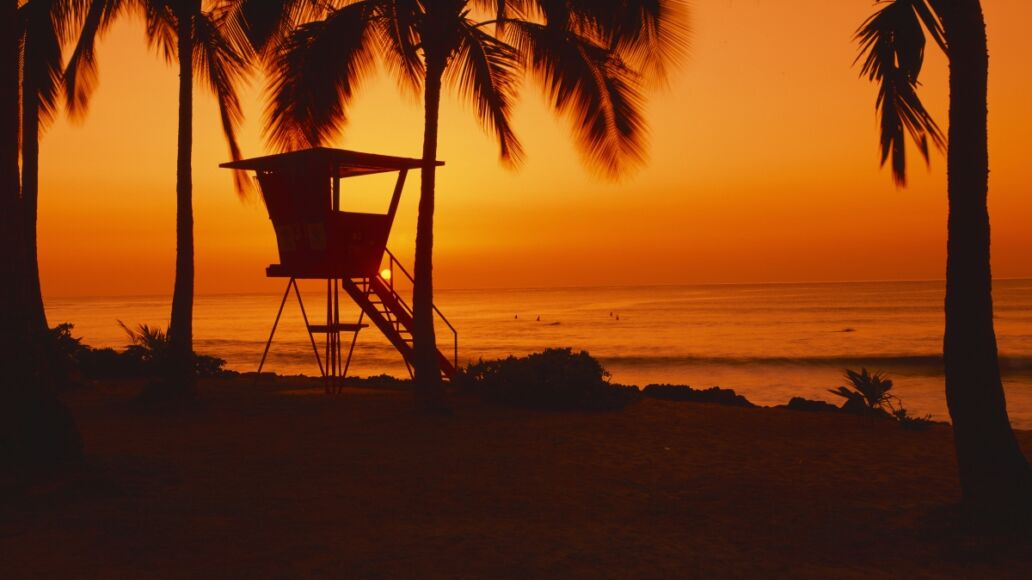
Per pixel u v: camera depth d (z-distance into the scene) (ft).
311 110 45.03
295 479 27.07
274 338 211.41
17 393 24.59
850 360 132.87
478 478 27.68
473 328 255.91
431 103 41.98
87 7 47.37
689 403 48.32
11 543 19.08
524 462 30.53
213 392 52.39
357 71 46.68
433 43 41.55
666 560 18.57
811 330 219.41
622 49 42.83
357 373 117.08
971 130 21.35
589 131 44.78
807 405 47.88
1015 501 20.34
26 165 49.52
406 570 17.63
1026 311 295.89
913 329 217.36
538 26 42.88
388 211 51.75
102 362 60.90
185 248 45.09
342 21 42.73
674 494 25.57
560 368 47.09
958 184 21.44
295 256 50.98
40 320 51.11
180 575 17.10
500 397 47.34
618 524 21.88
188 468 28.50
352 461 30.35
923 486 26.40
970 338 21.18
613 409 44.42
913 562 18.49
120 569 17.40
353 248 50.19
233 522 21.44
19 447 24.17
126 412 42.70
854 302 428.97
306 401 47.75
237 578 16.96
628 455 32.07
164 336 66.03
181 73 44.29
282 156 47.19
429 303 42.68
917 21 24.45
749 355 145.59
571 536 20.56
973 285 21.17
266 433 36.60
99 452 30.60
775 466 30.01
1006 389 90.43
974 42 21.43
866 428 39.14
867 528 21.38
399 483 26.73
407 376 112.98
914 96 25.12
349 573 17.38
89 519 21.29
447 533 20.71
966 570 17.87
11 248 25.16
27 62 47.21
